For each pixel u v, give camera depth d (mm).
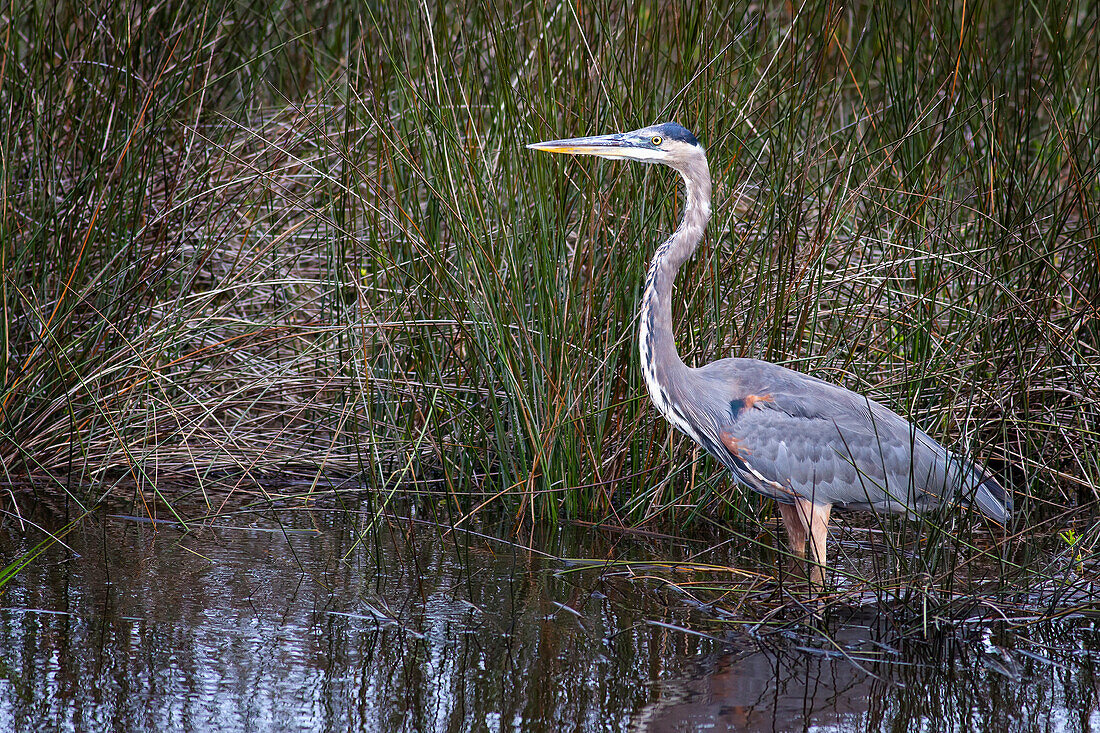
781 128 10414
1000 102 11438
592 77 10023
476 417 10492
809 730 6383
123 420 10555
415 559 8969
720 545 9555
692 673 7082
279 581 8383
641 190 9977
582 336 9859
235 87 14828
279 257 12094
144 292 10867
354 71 12812
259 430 11391
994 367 10828
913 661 7320
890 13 11594
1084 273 10781
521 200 10266
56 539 9023
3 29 12109
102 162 11055
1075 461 10867
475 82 10617
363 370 11188
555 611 8016
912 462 8172
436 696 6660
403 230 10195
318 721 6312
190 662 6961
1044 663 7309
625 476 10102
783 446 8656
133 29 12328
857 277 10625
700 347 10117
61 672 6746
